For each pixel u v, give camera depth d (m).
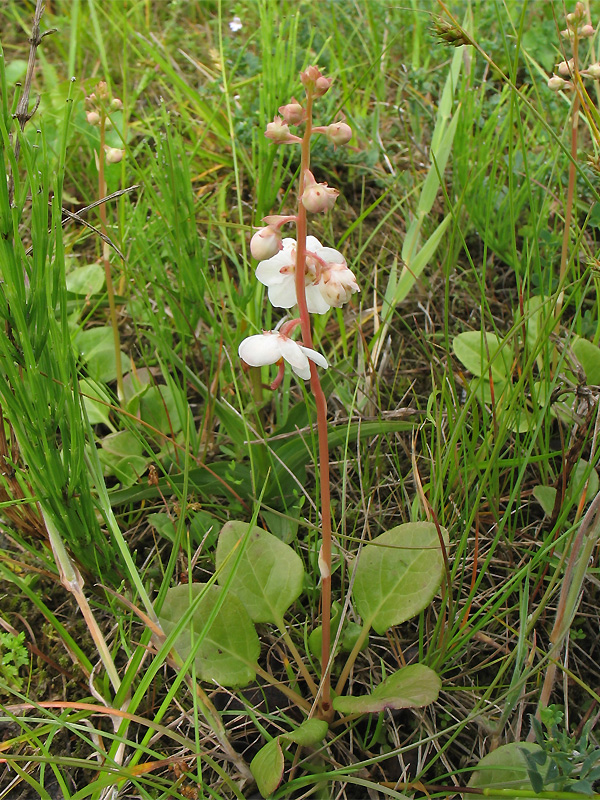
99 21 0.57
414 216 0.42
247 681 0.25
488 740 0.26
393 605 0.26
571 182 0.33
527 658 0.27
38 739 0.25
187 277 0.33
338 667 0.28
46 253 0.23
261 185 0.38
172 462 0.33
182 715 0.26
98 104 0.32
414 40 0.53
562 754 0.21
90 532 0.27
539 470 0.32
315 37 0.54
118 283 0.41
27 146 0.23
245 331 0.36
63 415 0.24
